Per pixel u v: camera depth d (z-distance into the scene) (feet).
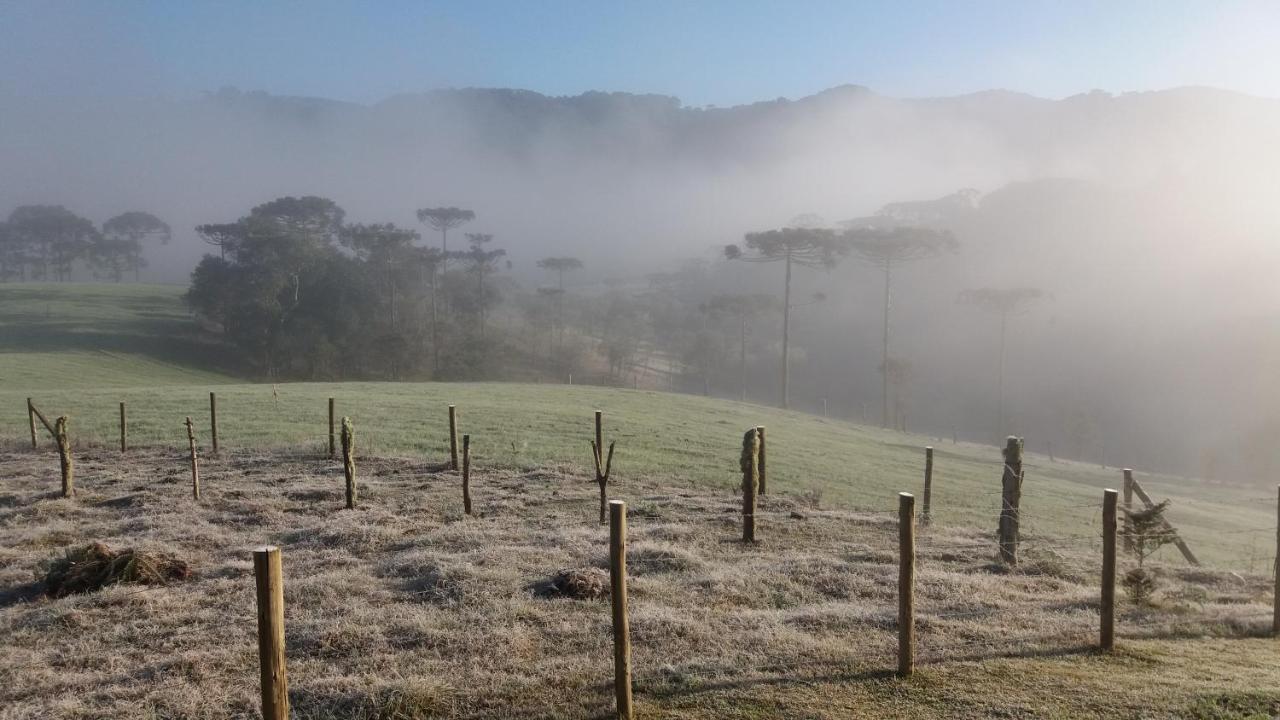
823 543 43.80
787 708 20.59
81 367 212.23
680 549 39.24
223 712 21.38
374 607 30.04
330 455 70.03
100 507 50.52
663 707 20.92
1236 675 22.84
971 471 105.81
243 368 290.97
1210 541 70.03
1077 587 35.29
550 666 23.93
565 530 44.04
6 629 28.89
